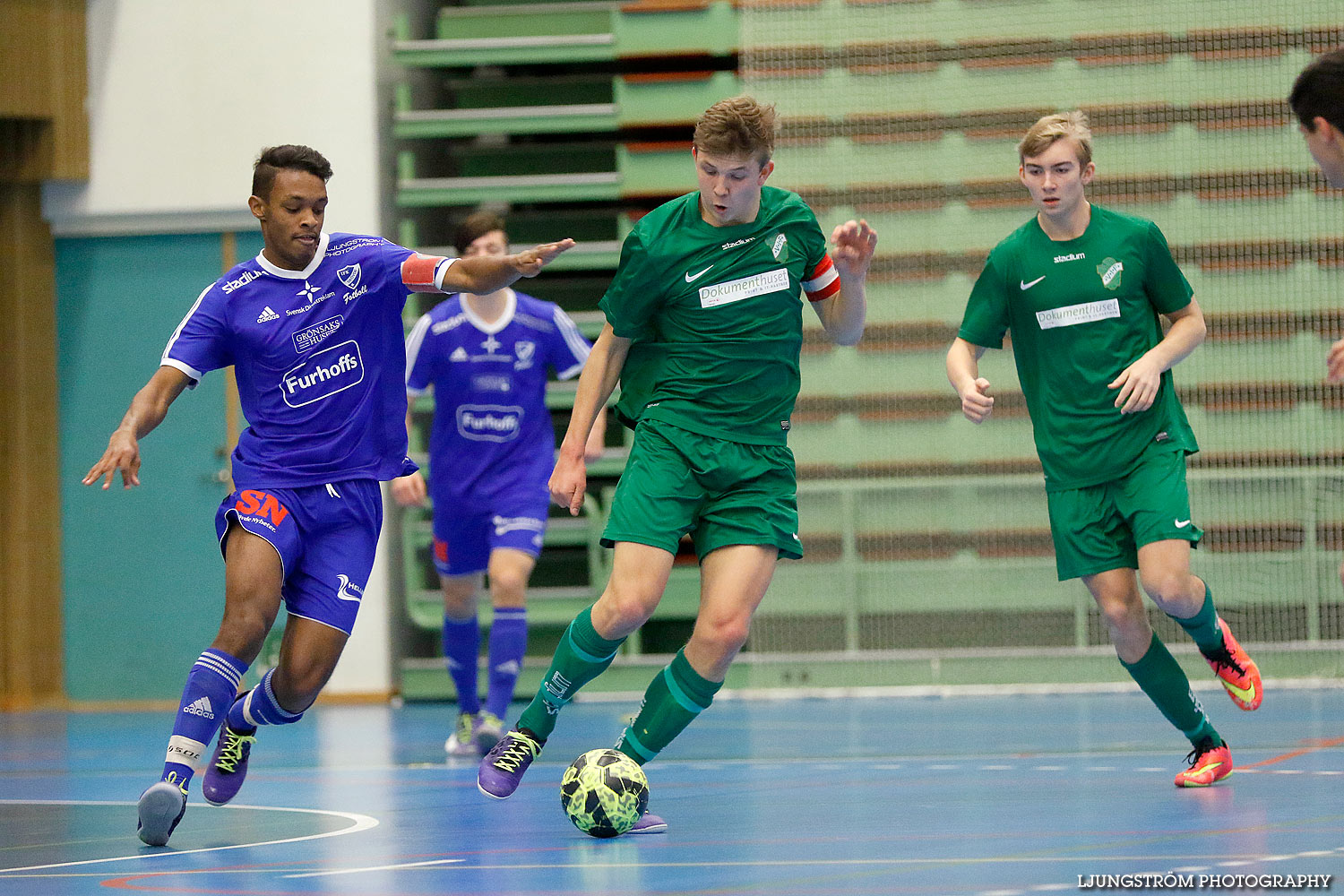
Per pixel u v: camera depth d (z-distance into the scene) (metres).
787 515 11.66
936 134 30.34
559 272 32.06
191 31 30.34
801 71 30.56
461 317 19.33
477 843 11.13
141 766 18.91
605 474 29.81
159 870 10.06
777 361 11.62
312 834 11.88
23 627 30.59
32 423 30.67
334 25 30.16
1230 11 29.19
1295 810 11.65
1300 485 27.91
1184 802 12.34
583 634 11.52
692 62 32.50
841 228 11.27
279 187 11.80
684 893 8.55
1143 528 13.10
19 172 30.22
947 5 30.27
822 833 11.13
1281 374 28.81
